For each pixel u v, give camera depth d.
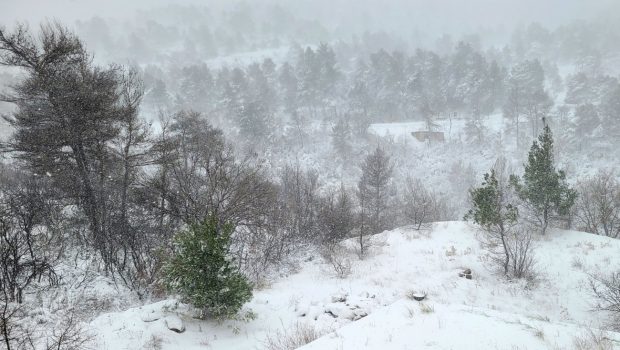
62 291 13.02
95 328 10.01
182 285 10.67
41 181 18.44
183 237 10.96
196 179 18.83
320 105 92.38
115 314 11.01
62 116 15.75
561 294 14.84
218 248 10.65
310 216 24.03
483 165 62.09
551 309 13.85
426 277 16.39
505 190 27.00
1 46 15.23
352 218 24.22
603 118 64.31
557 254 18.11
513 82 84.56
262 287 15.48
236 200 18.09
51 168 16.25
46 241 15.32
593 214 28.80
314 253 21.00
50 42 15.96
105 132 16.88
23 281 12.81
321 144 70.19
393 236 23.30
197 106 85.75
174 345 9.60
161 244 15.98
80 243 16.55
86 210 16.98
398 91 93.62
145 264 15.16
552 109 79.06
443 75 95.75
